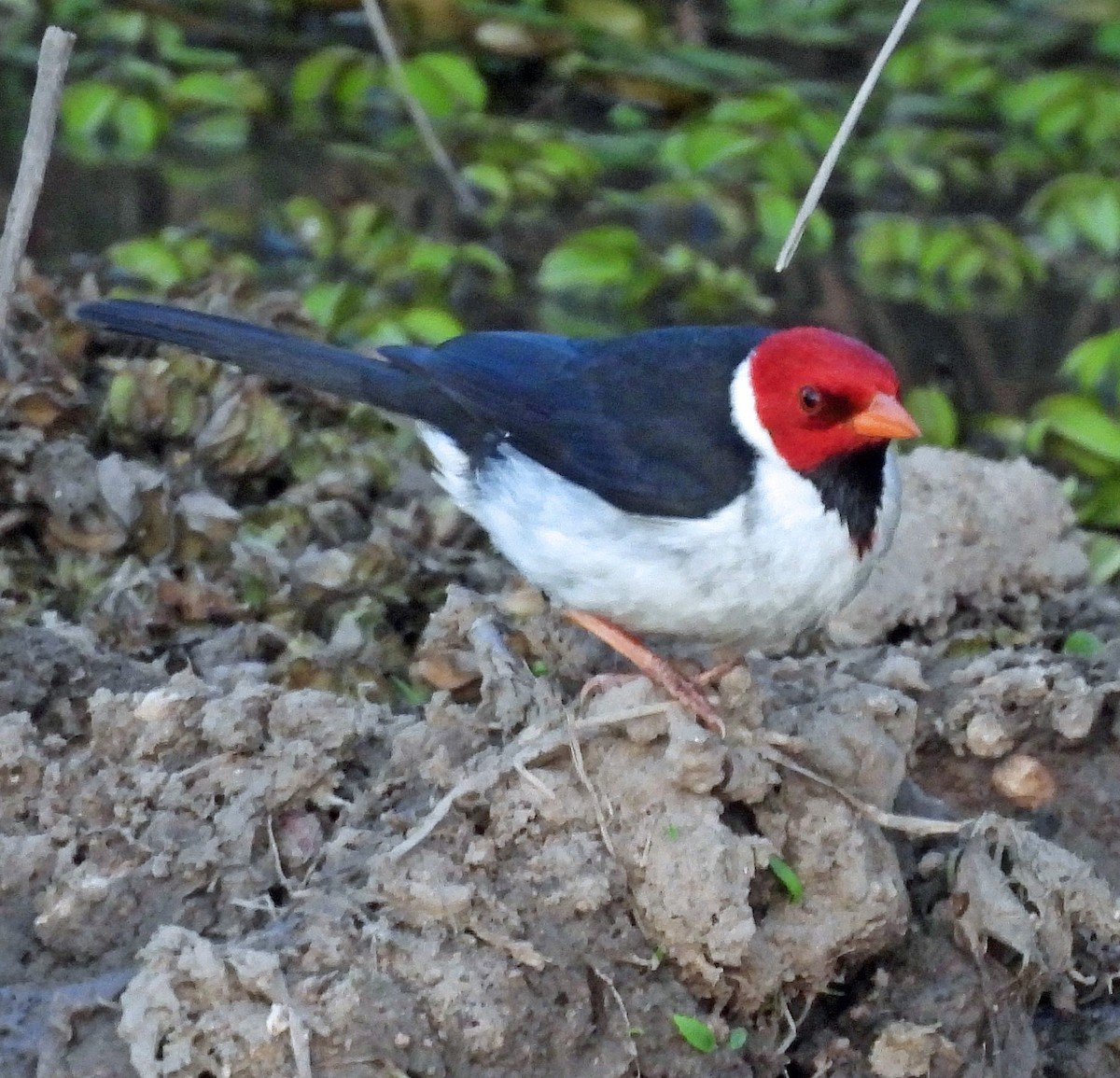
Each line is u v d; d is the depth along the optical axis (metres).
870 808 8.73
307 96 19.38
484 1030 8.02
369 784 9.16
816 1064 8.76
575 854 8.44
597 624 9.23
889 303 17.19
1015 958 8.98
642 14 20.91
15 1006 8.23
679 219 18.27
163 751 9.06
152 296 14.80
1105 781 10.27
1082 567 12.20
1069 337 16.72
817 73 21.19
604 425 8.99
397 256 16.78
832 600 8.96
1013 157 19.52
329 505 12.26
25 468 11.44
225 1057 7.71
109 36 20.22
